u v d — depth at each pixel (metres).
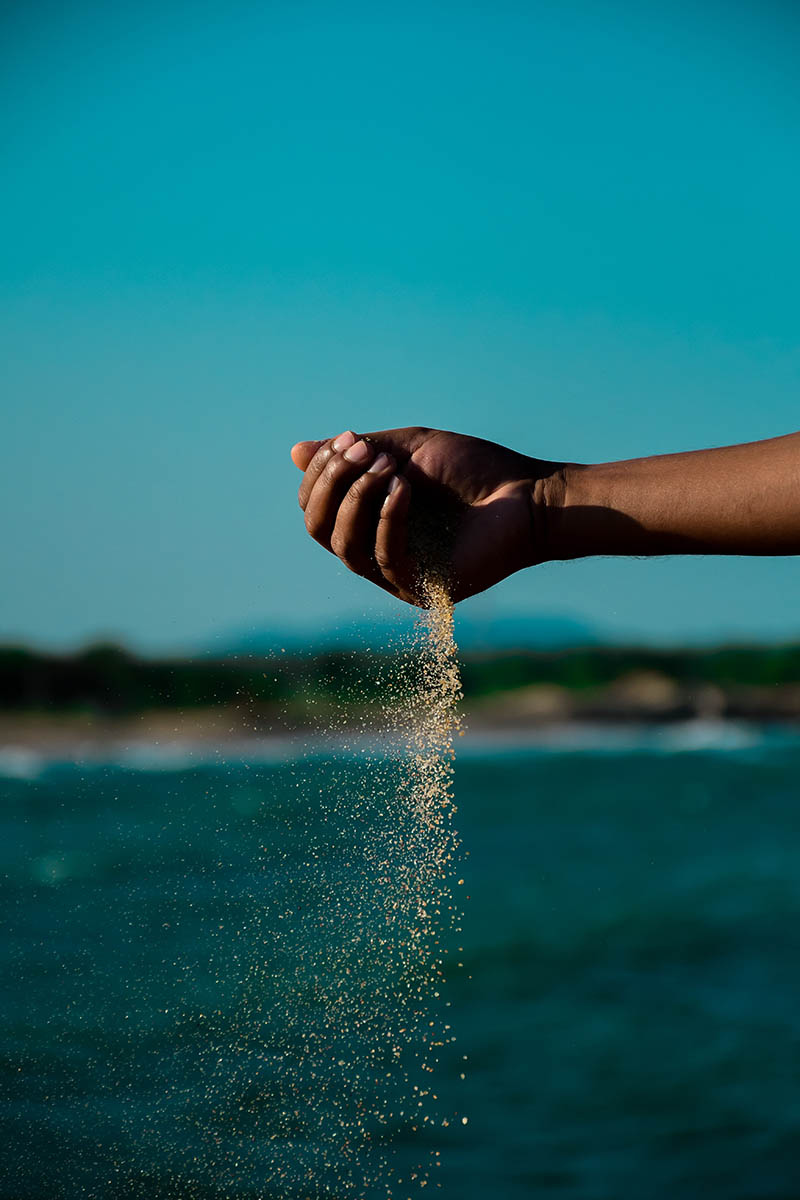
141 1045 4.81
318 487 1.40
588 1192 4.96
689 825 24.25
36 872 10.52
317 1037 4.44
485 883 15.81
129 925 7.43
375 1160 4.45
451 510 1.47
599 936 11.73
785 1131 5.85
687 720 65.56
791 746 56.03
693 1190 5.12
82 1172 3.70
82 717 31.23
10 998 5.95
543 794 32.41
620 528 1.39
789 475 1.32
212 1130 4.02
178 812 11.55
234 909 5.22
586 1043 7.52
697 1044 7.56
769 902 14.05
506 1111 5.92
